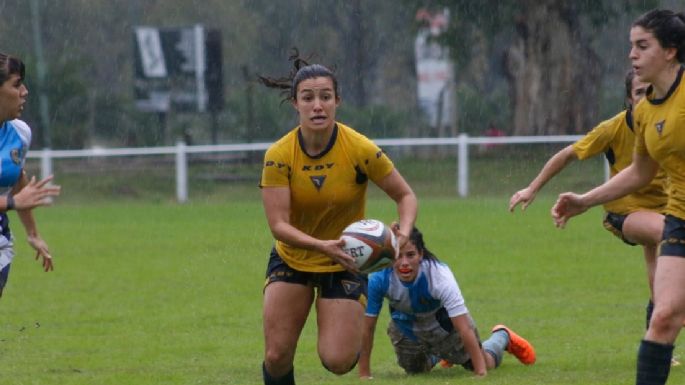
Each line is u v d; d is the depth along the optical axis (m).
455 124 140.50
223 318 43.22
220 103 123.25
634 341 37.09
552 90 126.94
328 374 32.50
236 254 61.59
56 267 57.72
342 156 24.86
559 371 32.00
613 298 46.38
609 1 132.25
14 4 170.50
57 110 134.62
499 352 32.66
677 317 23.05
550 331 39.31
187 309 45.31
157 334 40.03
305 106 24.39
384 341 38.75
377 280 30.94
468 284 50.31
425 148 115.88
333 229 25.62
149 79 125.88
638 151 25.11
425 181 97.31
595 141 32.12
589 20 136.75
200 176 99.25
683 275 23.06
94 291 50.12
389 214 75.94
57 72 135.38
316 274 25.45
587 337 38.09
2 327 41.66
